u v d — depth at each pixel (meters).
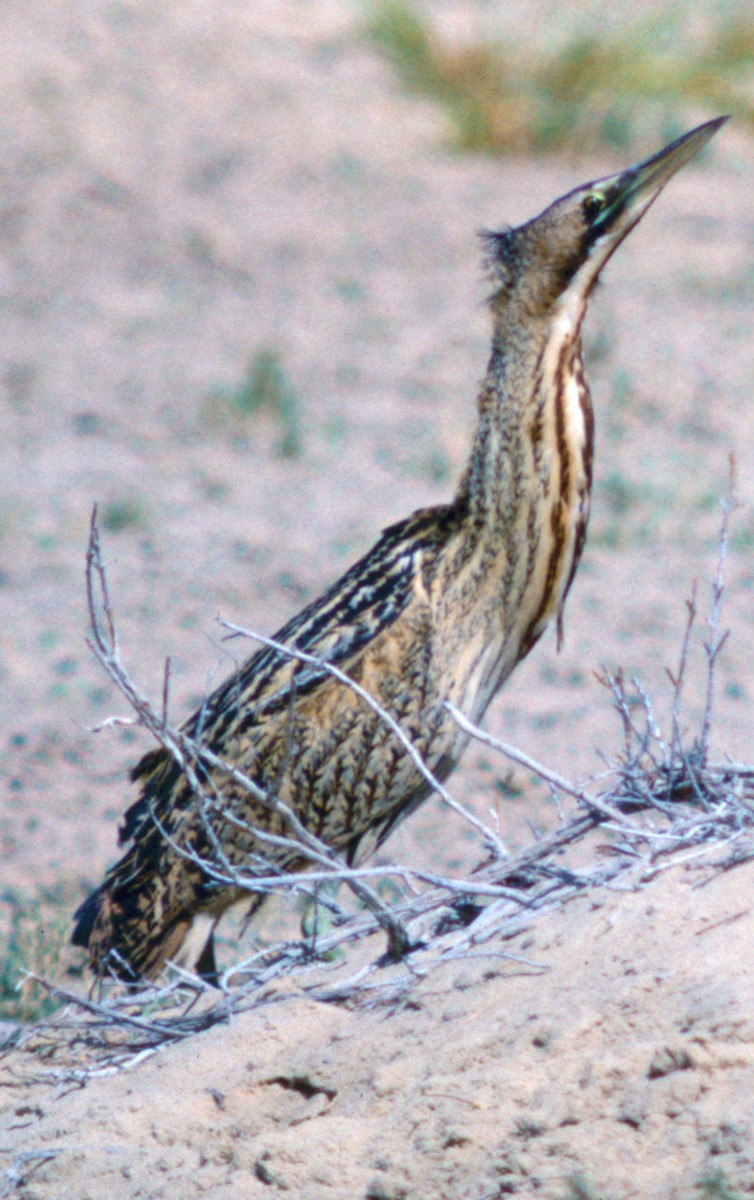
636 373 37.41
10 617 25.55
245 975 13.05
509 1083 9.19
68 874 18.05
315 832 13.46
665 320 41.56
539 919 10.62
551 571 13.60
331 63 60.16
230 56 59.28
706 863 10.30
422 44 58.03
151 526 29.44
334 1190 9.15
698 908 9.90
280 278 44.75
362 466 32.59
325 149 54.16
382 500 30.83
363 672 13.37
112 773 20.88
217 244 46.59
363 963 11.36
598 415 34.88
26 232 46.19
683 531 28.78
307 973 11.49
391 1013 10.39
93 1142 10.28
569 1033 9.27
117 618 25.59
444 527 13.71
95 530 10.39
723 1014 8.87
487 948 10.58
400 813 13.89
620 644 24.45
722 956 9.38
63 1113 10.84
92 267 44.59
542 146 55.59
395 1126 9.34
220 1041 10.75
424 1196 8.88
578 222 13.49
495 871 11.11
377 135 55.69
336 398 36.56
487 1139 8.98
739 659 23.67
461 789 19.94
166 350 39.28
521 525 13.41
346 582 13.76
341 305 42.88
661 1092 8.67
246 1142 9.62
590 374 37.38
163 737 10.55
